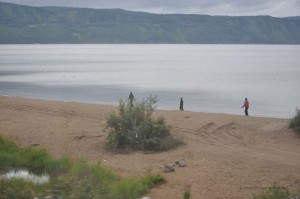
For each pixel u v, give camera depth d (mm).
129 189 15484
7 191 13820
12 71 141000
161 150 25719
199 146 26391
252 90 96625
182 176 19250
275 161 22312
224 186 17422
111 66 181000
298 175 19234
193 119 36406
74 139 28734
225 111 64250
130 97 45219
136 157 24000
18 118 36812
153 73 143750
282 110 67250
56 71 144875
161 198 15570
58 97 75688
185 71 156375
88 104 47469
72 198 12750
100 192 14047
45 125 33688
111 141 26672
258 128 32125
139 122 27250
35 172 18016
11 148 21344
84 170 17312
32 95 77125
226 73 149125
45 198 12945
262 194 15328
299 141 27484
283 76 137750
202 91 92938
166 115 38781
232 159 22781
